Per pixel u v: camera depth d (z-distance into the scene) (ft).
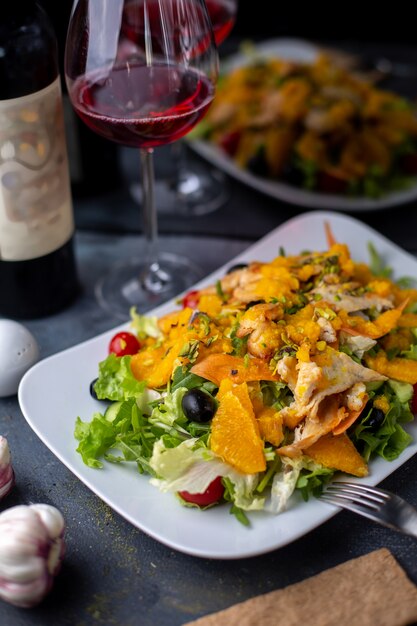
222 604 1.88
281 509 1.90
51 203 2.31
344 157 2.81
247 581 1.92
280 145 2.82
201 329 2.09
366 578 1.88
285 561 1.94
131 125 2.14
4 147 2.17
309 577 1.91
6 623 1.86
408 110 3.02
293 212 2.87
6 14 2.14
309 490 1.94
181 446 1.94
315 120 2.83
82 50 2.16
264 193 2.94
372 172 2.80
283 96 2.90
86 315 2.51
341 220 2.56
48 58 2.17
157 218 2.84
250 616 1.82
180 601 1.89
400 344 2.18
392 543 1.97
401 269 2.45
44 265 2.39
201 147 2.91
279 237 2.53
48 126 2.22
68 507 2.05
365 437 2.01
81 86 2.19
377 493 1.92
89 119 2.18
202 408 1.98
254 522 1.89
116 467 1.99
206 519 1.90
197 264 2.68
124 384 2.07
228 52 3.40
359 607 1.83
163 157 3.11
